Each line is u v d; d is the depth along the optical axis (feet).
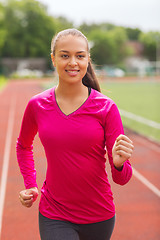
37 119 6.01
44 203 6.14
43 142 5.86
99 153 5.80
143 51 235.61
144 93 82.17
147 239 11.49
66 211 5.90
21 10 215.51
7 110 52.85
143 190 16.31
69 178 5.77
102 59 205.16
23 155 6.69
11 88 102.47
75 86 5.82
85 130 5.63
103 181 5.91
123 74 183.83
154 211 13.84
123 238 11.62
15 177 18.63
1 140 29.81
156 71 199.00
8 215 13.61
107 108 5.77
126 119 42.86
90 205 5.88
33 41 214.48
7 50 212.23
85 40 5.81
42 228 6.09
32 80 153.17
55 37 5.94
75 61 5.65
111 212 6.03
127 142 5.27
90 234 6.00
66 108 5.82
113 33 225.56
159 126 37.09
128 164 5.71
